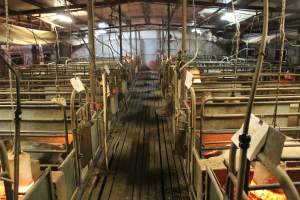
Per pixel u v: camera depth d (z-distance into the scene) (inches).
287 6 249.3
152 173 137.9
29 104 112.1
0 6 221.3
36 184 61.6
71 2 245.9
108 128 175.9
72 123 104.1
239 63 289.0
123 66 289.4
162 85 323.6
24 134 106.3
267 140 38.1
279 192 73.2
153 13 398.3
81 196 113.3
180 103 143.6
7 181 50.4
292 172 73.4
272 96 121.3
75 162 104.5
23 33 237.9
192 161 101.6
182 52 162.6
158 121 233.0
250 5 252.7
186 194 117.9
